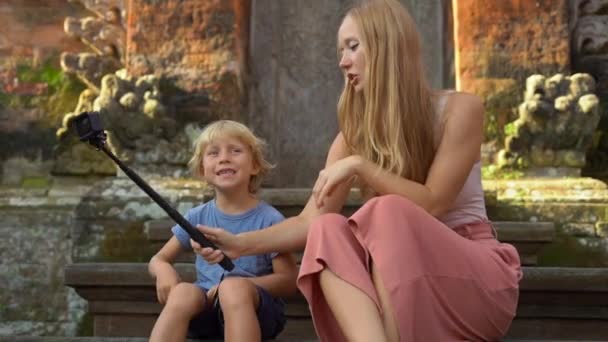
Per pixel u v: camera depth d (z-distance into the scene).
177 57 5.11
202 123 5.02
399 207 2.27
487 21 5.09
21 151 5.31
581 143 4.93
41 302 4.93
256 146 2.95
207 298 2.68
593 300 3.21
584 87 4.93
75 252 4.74
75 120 2.48
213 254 2.53
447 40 5.64
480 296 2.36
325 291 2.20
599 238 4.68
